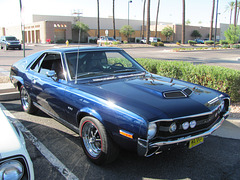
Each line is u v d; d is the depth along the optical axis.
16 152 2.00
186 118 2.76
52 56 4.24
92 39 52.28
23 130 4.46
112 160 3.10
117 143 2.89
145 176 3.01
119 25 65.62
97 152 3.22
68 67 3.77
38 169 3.18
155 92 3.17
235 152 3.69
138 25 69.75
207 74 5.98
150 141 2.63
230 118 4.62
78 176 3.02
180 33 67.75
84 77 3.71
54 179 2.96
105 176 3.02
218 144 3.96
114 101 2.93
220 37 75.56
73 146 3.84
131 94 3.12
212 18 49.78
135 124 2.62
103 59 4.18
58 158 3.47
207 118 2.97
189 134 2.86
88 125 3.26
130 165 3.26
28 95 4.89
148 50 29.86
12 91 6.85
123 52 4.65
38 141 4.01
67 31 49.59
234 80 5.59
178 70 6.62
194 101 3.07
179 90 3.29
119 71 4.08
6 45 26.11
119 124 2.76
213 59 18.61
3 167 1.93
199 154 3.61
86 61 3.97
